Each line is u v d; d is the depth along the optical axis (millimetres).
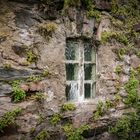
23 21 4160
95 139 5062
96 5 5086
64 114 4613
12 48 4047
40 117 4309
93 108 5016
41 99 4316
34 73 4262
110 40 5312
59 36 4543
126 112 5543
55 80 4492
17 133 4062
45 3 4363
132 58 5703
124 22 5613
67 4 4637
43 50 4355
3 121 3906
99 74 5184
